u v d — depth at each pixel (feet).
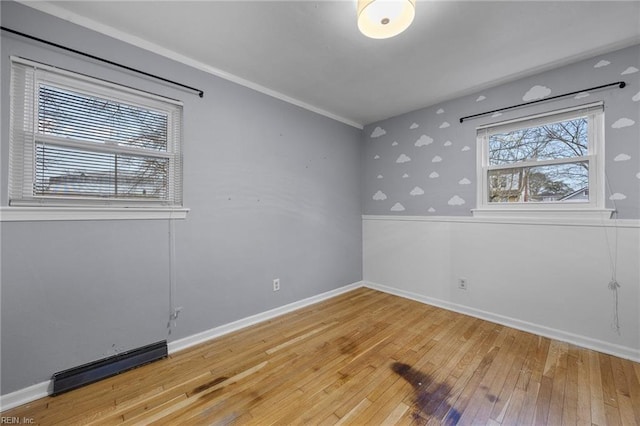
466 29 6.07
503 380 5.76
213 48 6.84
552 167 7.97
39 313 5.32
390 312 9.61
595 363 6.40
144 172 6.73
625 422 4.62
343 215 11.94
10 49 5.06
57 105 5.59
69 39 5.59
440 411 4.89
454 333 7.97
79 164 5.87
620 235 6.79
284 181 9.60
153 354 6.48
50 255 5.43
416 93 9.44
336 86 8.93
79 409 4.93
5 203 5.06
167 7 5.41
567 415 4.79
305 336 7.80
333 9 5.43
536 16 5.65
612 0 5.19
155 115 6.88
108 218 6.09
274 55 7.13
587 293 7.22
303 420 4.69
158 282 6.81
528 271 8.17
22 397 5.10
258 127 8.82
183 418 4.73
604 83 7.01
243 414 4.82
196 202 7.44
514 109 8.47
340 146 11.77
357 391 5.42
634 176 6.66
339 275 11.75
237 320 8.29
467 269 9.46
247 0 5.20
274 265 9.29
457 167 9.78
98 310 5.97
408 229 11.19
